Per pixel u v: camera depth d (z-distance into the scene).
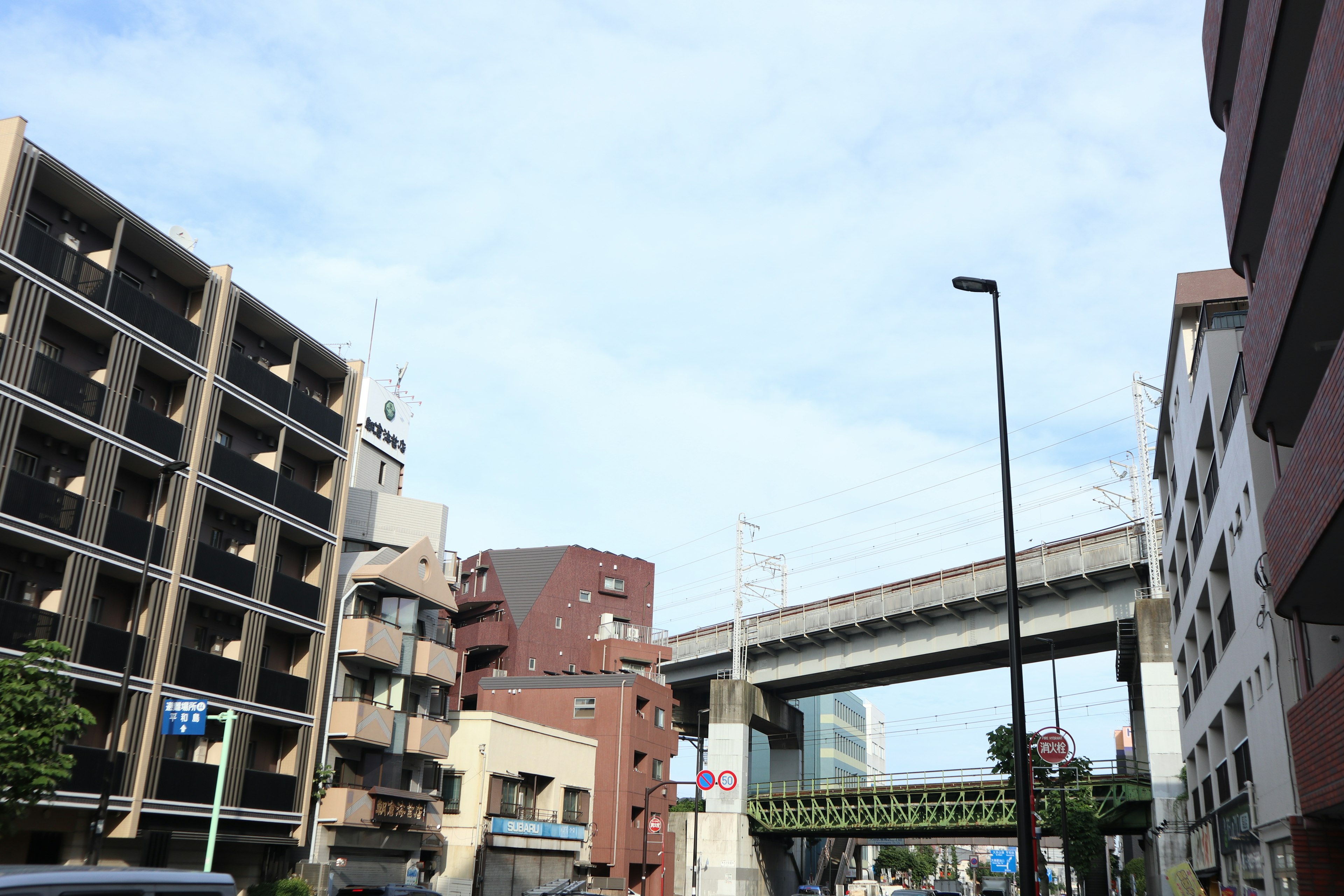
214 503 36.44
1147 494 56.53
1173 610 46.59
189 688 33.44
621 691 66.88
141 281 34.72
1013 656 16.55
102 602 31.70
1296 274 17.62
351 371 43.91
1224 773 35.28
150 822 32.16
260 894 35.03
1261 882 28.02
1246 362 23.41
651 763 68.56
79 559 29.78
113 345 31.95
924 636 67.56
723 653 81.06
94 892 7.30
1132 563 56.44
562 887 34.62
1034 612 62.00
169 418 34.00
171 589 33.19
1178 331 36.56
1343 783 18.20
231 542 37.50
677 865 74.12
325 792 39.97
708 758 76.19
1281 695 23.70
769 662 78.69
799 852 92.31
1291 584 19.62
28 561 29.48
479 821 51.00
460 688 73.44
